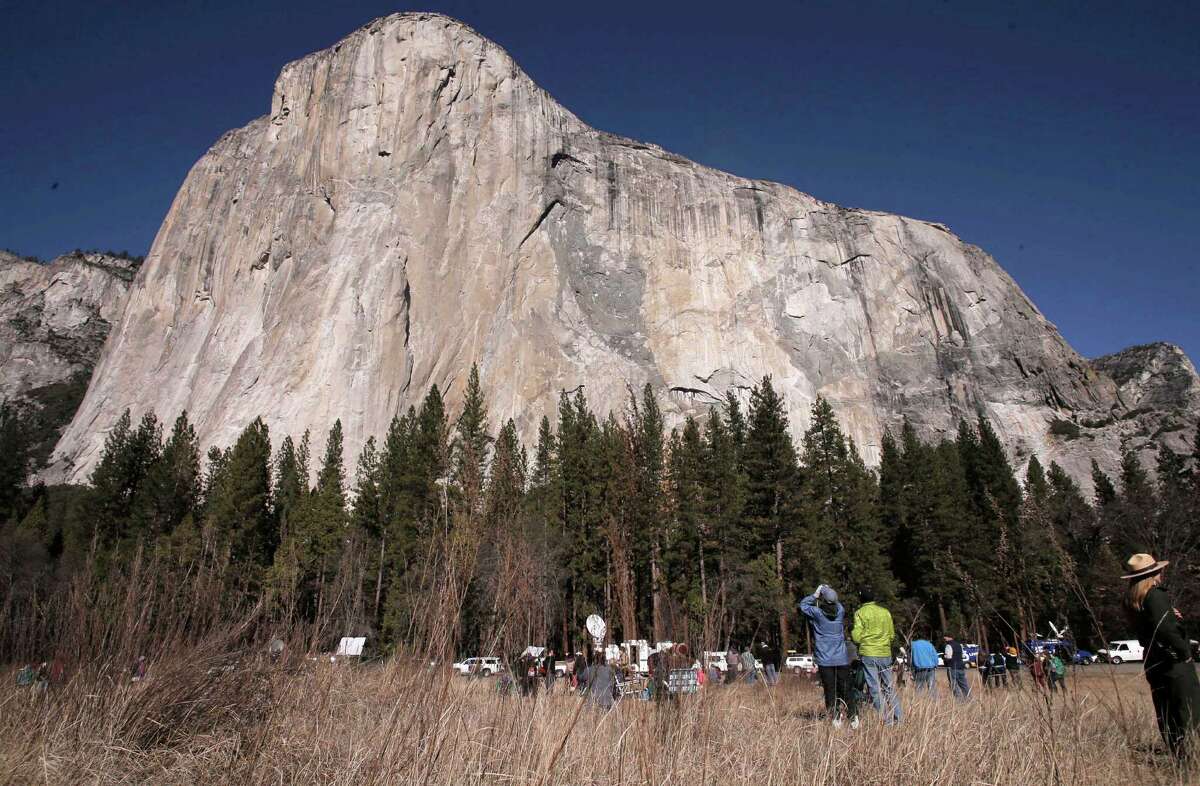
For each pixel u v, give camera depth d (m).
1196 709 4.90
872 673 6.27
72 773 4.36
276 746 4.50
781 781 4.05
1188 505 21.69
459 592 4.60
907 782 4.10
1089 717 5.14
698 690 4.70
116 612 5.61
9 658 5.48
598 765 4.18
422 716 4.08
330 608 5.95
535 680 4.86
